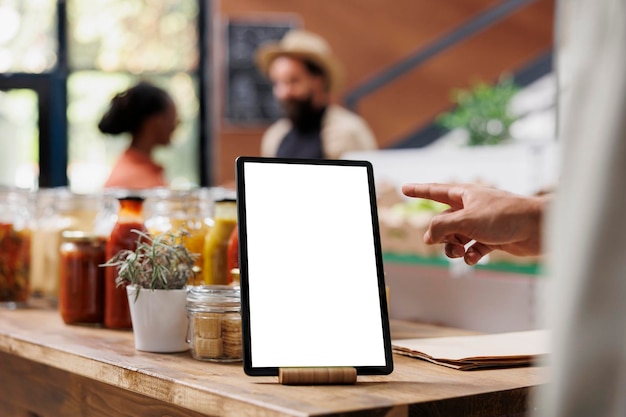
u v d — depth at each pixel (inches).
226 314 59.1
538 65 307.1
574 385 29.9
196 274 68.4
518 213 54.6
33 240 97.8
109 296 76.0
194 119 286.0
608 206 29.4
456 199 58.5
